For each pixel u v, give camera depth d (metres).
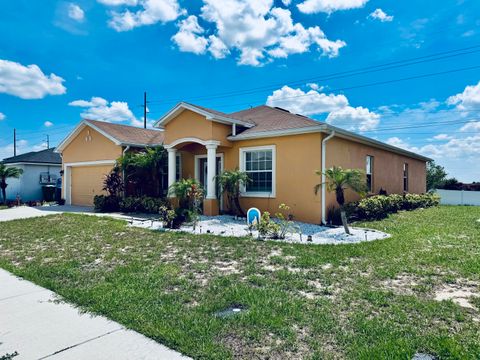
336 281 5.09
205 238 8.57
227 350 3.09
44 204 22.28
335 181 9.41
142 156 15.10
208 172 12.76
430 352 3.03
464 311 3.95
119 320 3.77
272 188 12.21
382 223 11.62
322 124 10.95
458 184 27.20
